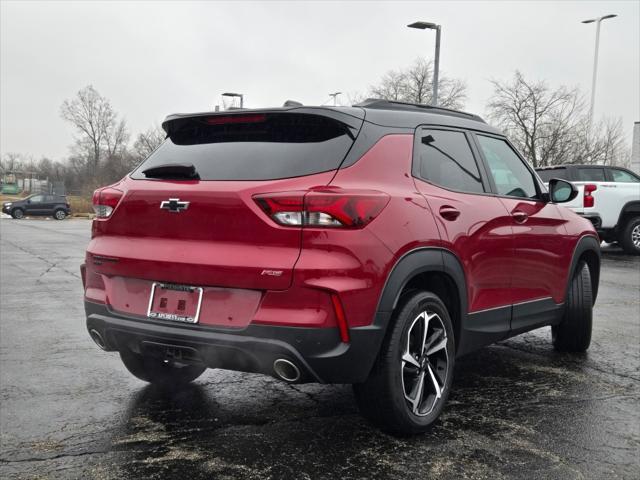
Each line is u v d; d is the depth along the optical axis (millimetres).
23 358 5012
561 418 3689
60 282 9648
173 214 3225
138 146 64938
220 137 3498
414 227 3266
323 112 3225
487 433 3449
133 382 4367
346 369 3000
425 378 3479
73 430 3479
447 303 3715
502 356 5105
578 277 5070
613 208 13016
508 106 31844
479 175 4059
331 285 2914
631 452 3223
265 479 2893
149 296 3285
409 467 3020
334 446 3256
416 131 3641
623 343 5555
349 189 3021
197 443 3295
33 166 100062
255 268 2963
